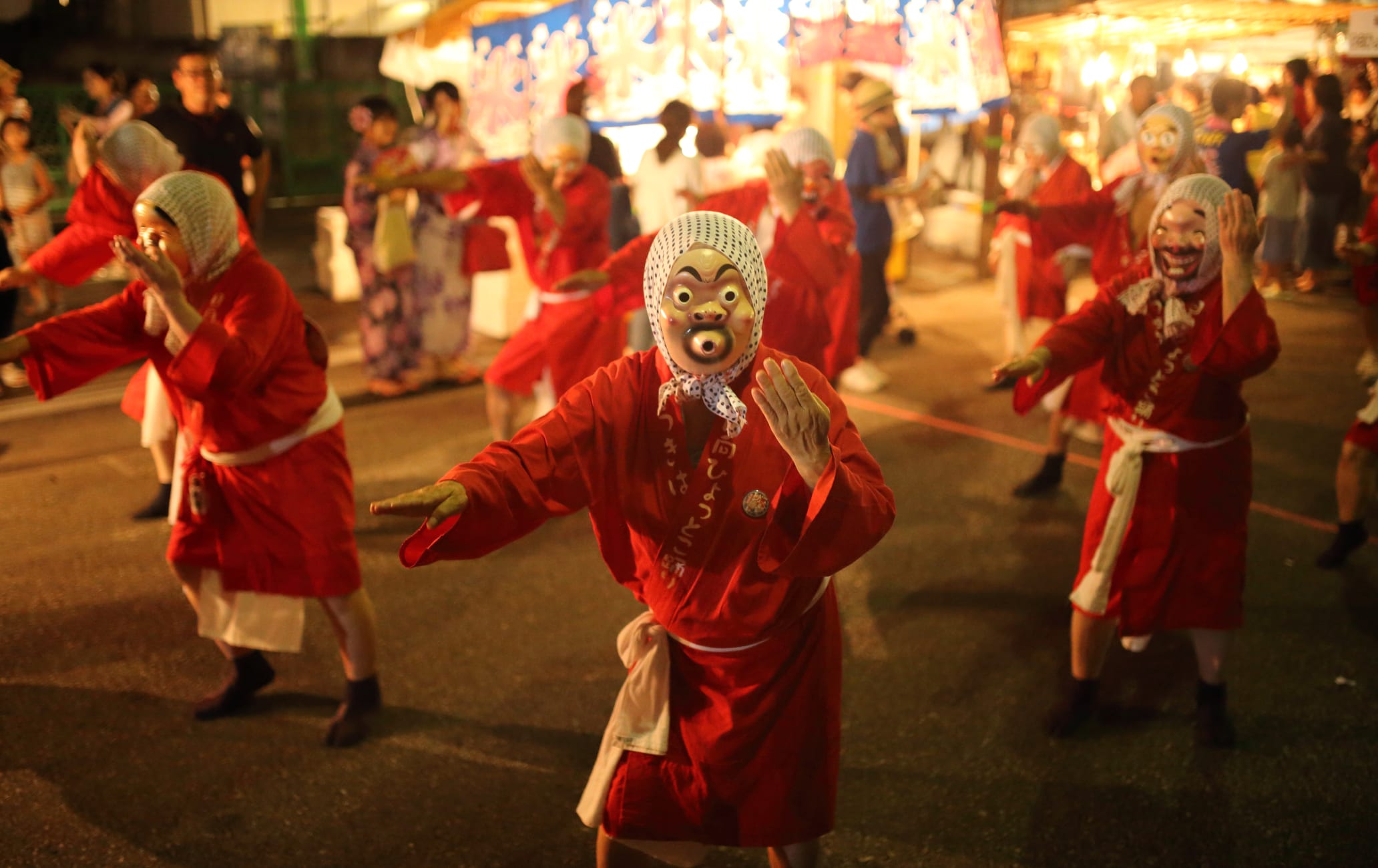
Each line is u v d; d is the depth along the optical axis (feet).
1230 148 24.68
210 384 9.75
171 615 14.21
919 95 16.56
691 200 17.33
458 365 24.45
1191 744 11.46
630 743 7.72
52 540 16.31
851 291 16.49
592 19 17.46
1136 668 13.07
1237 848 9.91
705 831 7.78
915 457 19.80
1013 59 34.04
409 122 47.78
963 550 16.14
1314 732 11.66
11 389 23.30
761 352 7.34
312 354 10.96
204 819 10.28
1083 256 22.22
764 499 7.07
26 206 27.07
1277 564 15.62
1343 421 21.61
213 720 11.91
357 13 52.49
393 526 16.93
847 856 9.79
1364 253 15.83
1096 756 11.28
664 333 6.88
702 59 17.19
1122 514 10.85
